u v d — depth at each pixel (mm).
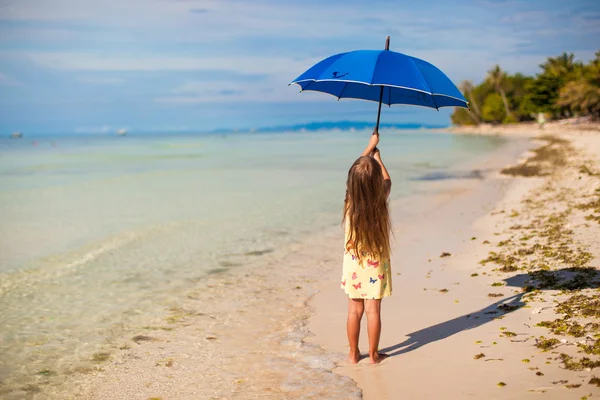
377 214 4754
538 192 16688
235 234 12281
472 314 6051
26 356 5668
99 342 6043
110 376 5109
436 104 5695
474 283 7344
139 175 28703
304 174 28172
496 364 4598
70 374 5188
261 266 9391
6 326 6625
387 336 5641
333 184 22828
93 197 19500
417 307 6508
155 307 7281
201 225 13461
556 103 100312
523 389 4066
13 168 35531
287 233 12312
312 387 4559
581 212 11867
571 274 7160
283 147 69188
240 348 5680
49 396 4727
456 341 5266
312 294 7645
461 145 58844
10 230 13195
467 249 9625
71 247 11211
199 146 79812
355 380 4633
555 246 8906
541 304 6082
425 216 13734
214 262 9758
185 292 7938
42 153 60594
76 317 6945
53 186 23438
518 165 28062
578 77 95125
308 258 9922
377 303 4938
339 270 9000
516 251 8938
